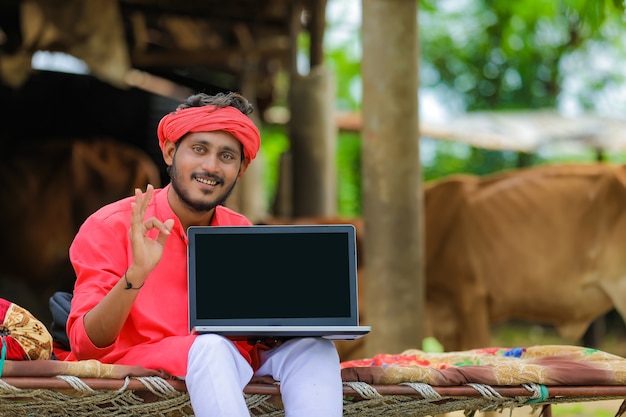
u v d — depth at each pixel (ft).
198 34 33.50
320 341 10.11
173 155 10.89
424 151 56.03
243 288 10.30
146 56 34.30
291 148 29.32
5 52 31.53
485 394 10.59
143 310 10.41
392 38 19.39
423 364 12.92
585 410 23.35
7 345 9.78
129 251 10.58
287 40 32.71
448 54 57.06
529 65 55.31
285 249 10.40
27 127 36.58
